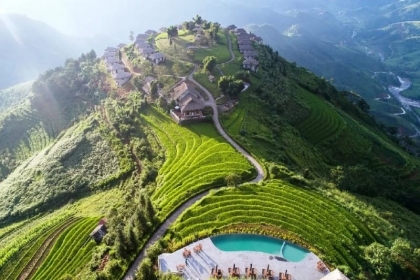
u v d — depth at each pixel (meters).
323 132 161.25
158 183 101.75
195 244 71.38
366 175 128.12
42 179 140.75
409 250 71.50
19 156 183.25
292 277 63.97
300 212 80.50
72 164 143.25
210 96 152.38
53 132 187.62
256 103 152.25
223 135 122.94
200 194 89.56
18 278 92.19
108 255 78.25
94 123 162.62
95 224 105.31
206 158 104.88
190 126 130.50
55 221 114.25
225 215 78.94
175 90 152.50
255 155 107.81
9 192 141.62
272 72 198.25
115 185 125.31
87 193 129.62
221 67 181.38
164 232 77.75
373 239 76.19
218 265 66.19
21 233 115.94
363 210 87.69
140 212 77.75
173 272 63.16
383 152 162.50
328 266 66.75
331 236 73.75
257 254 69.19
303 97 187.00
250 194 86.19
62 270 91.06
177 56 196.50
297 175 97.62
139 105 151.00
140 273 60.78
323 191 91.19
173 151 116.75
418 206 123.31
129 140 139.88
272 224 76.31
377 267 67.81
